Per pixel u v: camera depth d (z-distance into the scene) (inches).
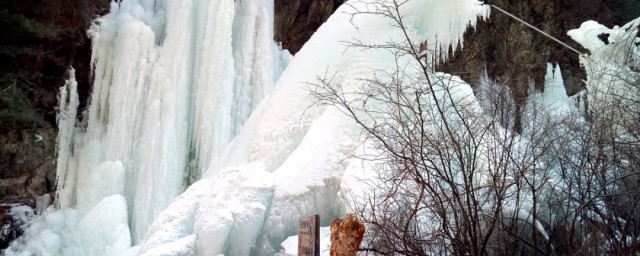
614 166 238.7
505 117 273.6
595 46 405.7
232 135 522.6
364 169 274.1
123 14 514.9
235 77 540.1
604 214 243.8
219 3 512.1
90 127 499.5
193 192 337.7
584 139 258.7
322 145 321.1
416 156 232.2
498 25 557.9
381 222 243.4
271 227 308.2
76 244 450.6
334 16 380.8
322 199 310.2
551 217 255.1
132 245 446.9
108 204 448.5
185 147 493.4
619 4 650.8
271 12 587.5
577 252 220.4
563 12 613.6
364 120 318.3
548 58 601.9
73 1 494.3
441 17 366.6
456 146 228.1
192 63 511.5
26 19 482.9
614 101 271.1
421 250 214.4
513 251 230.4
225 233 296.7
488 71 535.8
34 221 484.7
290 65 383.6
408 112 303.3
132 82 490.9
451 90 313.6
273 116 356.2
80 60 520.1
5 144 487.8
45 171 505.4
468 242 210.2
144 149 476.1
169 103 487.5
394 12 351.9
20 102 490.3
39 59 500.1
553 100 574.2
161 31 532.7
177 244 297.7
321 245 271.7
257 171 331.0
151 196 464.1
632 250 219.0
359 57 342.0
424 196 227.5
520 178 235.9
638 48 356.8
